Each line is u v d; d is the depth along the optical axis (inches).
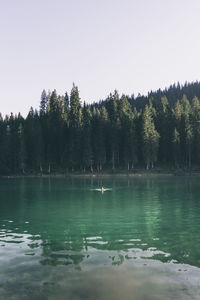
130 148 4547.2
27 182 2967.5
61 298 357.1
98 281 404.2
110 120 5123.0
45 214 1019.3
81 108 5132.9
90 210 1101.7
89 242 623.8
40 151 4660.4
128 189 1990.7
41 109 5693.9
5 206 1231.5
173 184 2417.6
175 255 522.0
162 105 5393.7
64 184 2573.8
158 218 923.4
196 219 901.2
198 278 413.7
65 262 484.7
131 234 699.4
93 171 4549.7
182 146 4867.1
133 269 449.4
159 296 360.2
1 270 449.4
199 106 5334.6
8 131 4788.4
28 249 568.1
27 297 359.9
